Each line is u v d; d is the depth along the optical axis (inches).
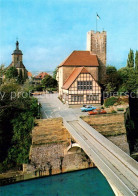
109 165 590.9
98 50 1879.9
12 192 890.1
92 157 642.8
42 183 952.9
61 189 898.1
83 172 1037.8
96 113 1258.6
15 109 1118.4
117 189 480.1
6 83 1306.6
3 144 1028.5
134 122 1312.7
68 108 1467.8
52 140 1021.2
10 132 1065.5
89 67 1749.5
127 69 2038.6
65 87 1608.0
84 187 903.7
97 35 1865.2
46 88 2810.0
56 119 1030.4
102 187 905.5
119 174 539.8
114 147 662.5
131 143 1239.5
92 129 867.4
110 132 1195.3
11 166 1001.5
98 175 1005.8
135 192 461.1
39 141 1004.6
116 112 1314.0
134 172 549.3
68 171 1029.8
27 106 1168.2
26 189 908.0
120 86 1750.7
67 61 1748.3
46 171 992.9
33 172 970.1
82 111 1352.1
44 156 1002.1
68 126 975.0
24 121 1074.7
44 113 1304.1
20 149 1026.7
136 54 2396.7
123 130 1219.2
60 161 1019.3
